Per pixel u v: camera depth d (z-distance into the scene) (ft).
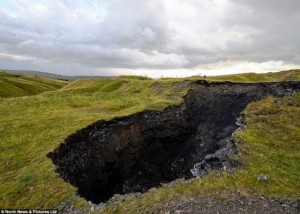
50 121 102.37
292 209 53.21
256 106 125.90
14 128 95.71
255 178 64.95
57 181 63.05
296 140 92.79
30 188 60.29
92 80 271.90
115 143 103.86
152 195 57.93
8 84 342.44
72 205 55.31
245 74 294.66
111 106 133.80
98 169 92.53
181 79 209.36
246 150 81.15
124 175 108.27
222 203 54.34
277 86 146.72
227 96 153.17
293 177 67.51
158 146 129.70
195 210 51.62
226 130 120.47
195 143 131.85
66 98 148.46
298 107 119.85
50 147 79.41
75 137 89.71
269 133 98.17
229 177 65.57
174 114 138.82
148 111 128.16
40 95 171.94
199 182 63.31
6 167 70.08
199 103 156.04
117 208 53.21
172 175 123.95
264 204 54.49
